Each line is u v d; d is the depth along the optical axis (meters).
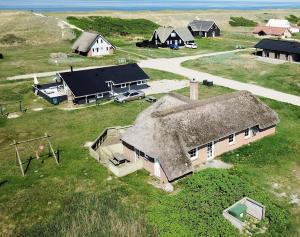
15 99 60.88
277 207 29.36
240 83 68.38
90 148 39.56
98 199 30.78
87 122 49.94
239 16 190.12
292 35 140.25
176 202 29.56
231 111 39.97
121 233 26.08
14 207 30.52
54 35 116.38
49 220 28.61
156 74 76.50
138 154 36.91
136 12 190.12
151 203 30.33
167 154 32.97
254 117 41.25
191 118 36.75
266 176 34.62
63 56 93.88
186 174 34.62
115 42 116.38
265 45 93.62
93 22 138.00
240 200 28.72
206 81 67.19
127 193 31.94
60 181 34.44
